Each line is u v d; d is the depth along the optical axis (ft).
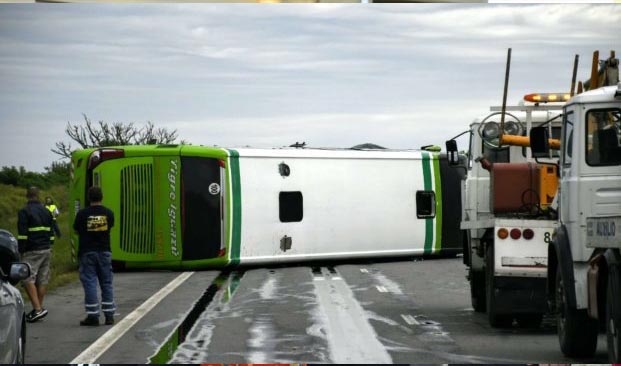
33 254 58.54
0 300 35.01
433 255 119.24
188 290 76.33
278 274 93.91
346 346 47.21
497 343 48.42
